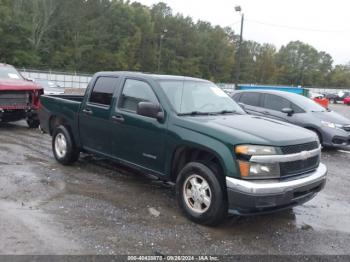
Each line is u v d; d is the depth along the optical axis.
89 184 6.47
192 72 97.50
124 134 6.07
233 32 111.19
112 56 80.81
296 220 5.37
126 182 6.68
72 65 75.06
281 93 11.68
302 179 4.85
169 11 108.50
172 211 5.43
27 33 69.25
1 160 7.71
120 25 85.50
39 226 4.72
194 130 5.09
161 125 5.49
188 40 99.31
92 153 6.93
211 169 4.87
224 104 6.22
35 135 10.85
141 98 5.95
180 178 5.21
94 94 6.84
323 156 10.16
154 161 5.65
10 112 11.48
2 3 69.12
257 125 5.21
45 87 18.00
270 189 4.50
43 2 72.56
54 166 7.49
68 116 7.29
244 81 111.31
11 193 5.83
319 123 10.73
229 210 4.71
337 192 6.80
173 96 5.71
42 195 5.82
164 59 93.94
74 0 77.25
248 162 4.56
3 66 12.77
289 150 4.80
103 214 5.20
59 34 76.69
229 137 4.72
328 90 82.69
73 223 4.86
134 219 5.09
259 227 5.06
